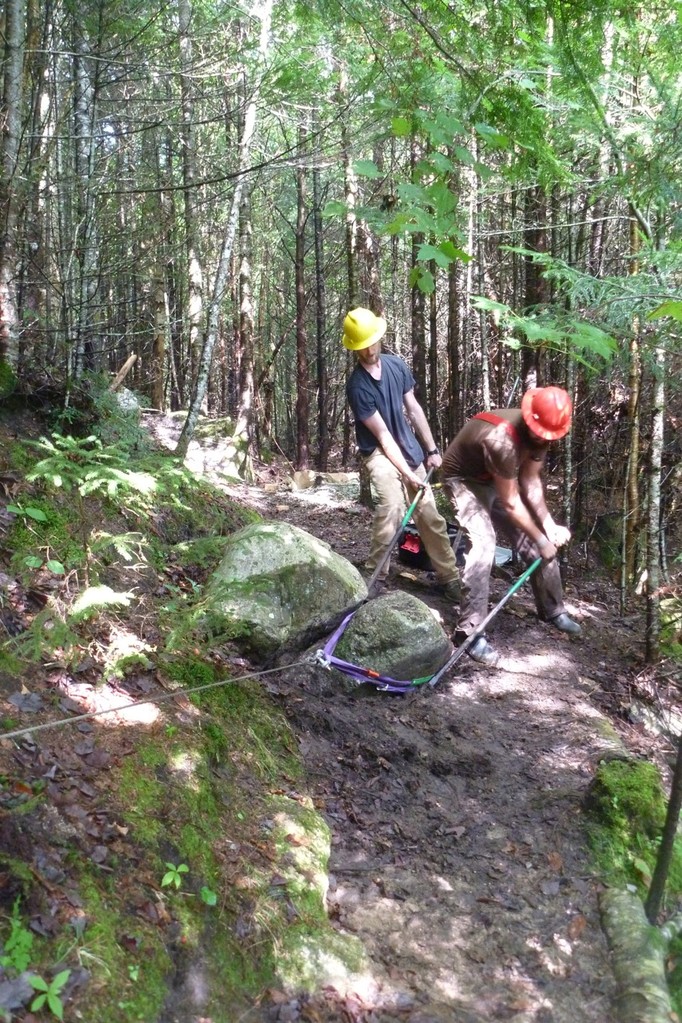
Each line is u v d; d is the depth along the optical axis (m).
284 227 19.25
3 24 5.24
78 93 6.55
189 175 10.44
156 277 12.04
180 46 7.30
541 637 5.47
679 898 3.38
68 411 4.89
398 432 5.23
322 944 2.61
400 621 4.43
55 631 2.80
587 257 7.44
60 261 6.92
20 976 1.93
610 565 7.41
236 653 3.91
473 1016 2.54
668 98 3.39
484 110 2.01
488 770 3.90
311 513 8.53
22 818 2.31
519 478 5.17
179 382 17.70
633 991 2.68
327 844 3.12
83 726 2.83
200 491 5.47
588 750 4.14
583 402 7.20
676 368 4.37
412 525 5.93
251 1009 2.34
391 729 4.05
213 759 3.12
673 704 4.96
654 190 3.27
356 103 4.57
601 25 2.14
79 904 2.20
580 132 3.31
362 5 2.11
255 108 6.52
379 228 1.65
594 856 3.40
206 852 2.69
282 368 23.66
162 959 2.24
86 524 3.79
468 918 2.98
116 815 2.54
